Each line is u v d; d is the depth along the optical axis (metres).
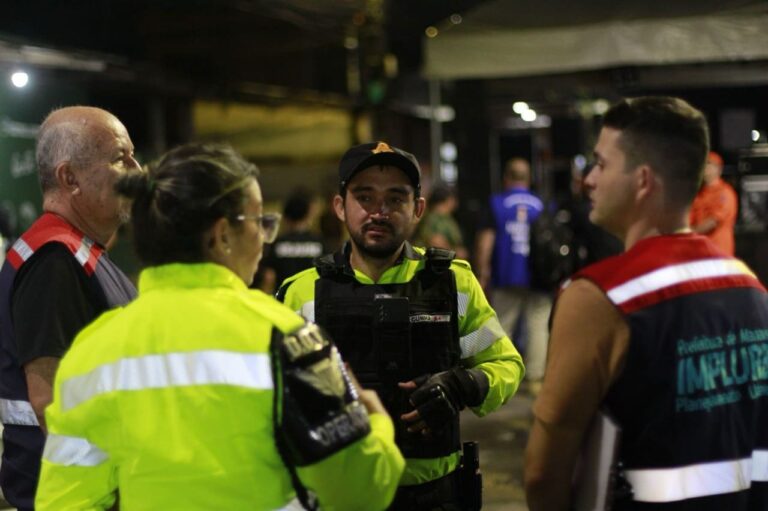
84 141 2.96
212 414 2.03
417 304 3.00
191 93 11.52
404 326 2.95
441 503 2.98
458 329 3.08
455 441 3.02
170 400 2.04
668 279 2.19
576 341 2.18
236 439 2.03
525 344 8.59
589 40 7.31
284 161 13.30
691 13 7.36
